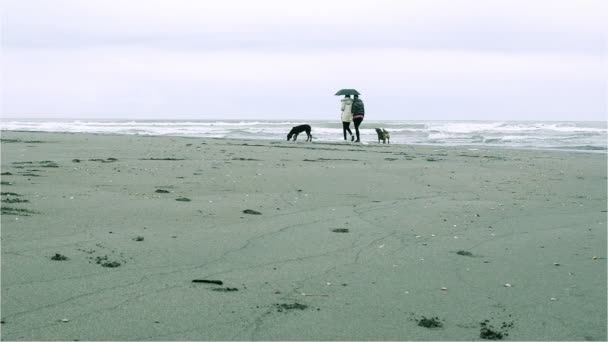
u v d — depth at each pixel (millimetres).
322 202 8727
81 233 6223
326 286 4859
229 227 6855
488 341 3857
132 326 3879
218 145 18516
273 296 4562
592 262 5754
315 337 3828
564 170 13203
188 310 4195
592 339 3912
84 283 4672
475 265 5613
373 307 4402
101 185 9320
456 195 9680
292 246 6125
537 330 4047
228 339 3740
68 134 24641
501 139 28406
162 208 7719
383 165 13195
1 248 5508
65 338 3656
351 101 23219
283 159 14055
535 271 5441
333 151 17000
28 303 4207
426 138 30141
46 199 7914
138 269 5109
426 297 4660
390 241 6484
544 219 7844
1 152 14297
